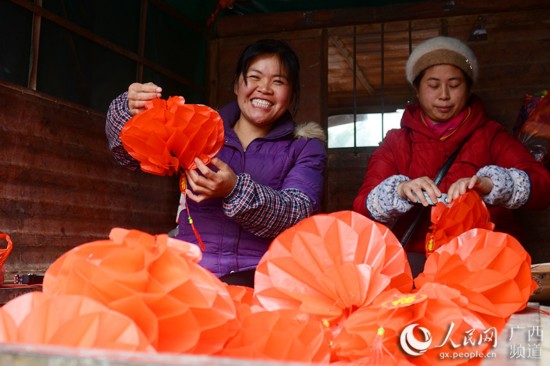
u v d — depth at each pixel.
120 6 4.09
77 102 3.72
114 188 4.03
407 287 0.61
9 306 0.38
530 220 4.15
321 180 1.91
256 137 1.98
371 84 7.25
